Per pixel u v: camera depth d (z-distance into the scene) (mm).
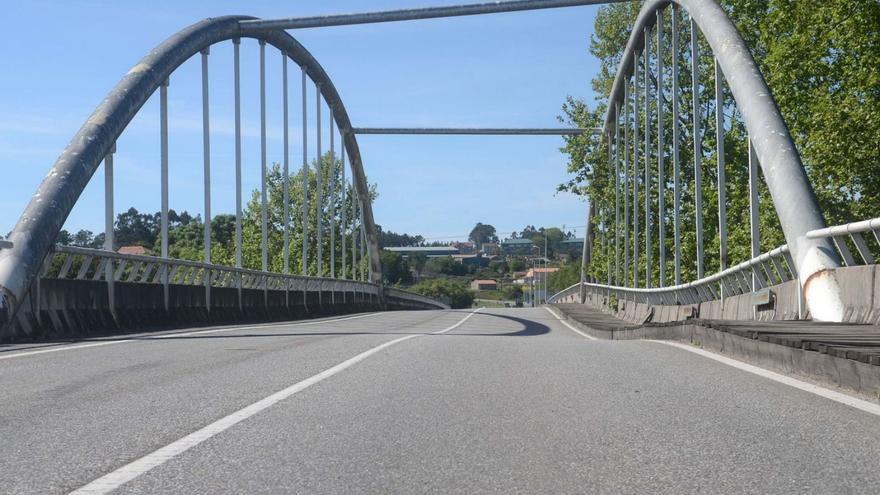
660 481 4539
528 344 13688
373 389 8078
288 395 7684
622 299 38906
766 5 35188
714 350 12203
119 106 22281
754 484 4465
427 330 24453
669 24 42562
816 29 26266
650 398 7461
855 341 9086
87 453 5254
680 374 9188
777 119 17750
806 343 8805
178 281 25344
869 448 5352
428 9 29656
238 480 4574
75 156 19625
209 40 29250
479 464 4953
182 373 9430
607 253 47031
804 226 14930
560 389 8047
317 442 5594
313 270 80875
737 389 8000
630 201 44875
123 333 18234
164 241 23719
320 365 10242
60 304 16797
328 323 28625
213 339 15469
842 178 26500
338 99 49594
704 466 4879
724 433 5859
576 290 66375
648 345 13477
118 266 19625
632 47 37875
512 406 7047
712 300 20875
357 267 80188
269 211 82312
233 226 106938
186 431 5977
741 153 37281
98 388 8172
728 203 36438
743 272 17891
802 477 4605
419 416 6574
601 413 6688
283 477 4641
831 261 13961
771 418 6441
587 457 5133
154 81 24406
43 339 15625
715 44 21250
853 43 25641
